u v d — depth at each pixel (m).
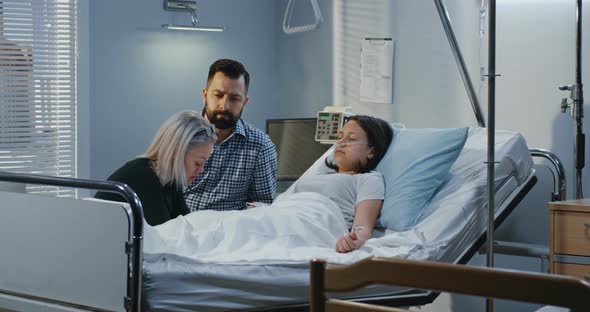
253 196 3.09
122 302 1.94
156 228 2.26
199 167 2.38
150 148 2.34
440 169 2.58
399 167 2.64
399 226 2.51
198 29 4.03
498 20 3.10
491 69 2.28
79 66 3.86
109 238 1.97
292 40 4.25
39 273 2.13
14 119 3.77
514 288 0.97
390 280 1.06
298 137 3.76
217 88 2.95
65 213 2.05
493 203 2.32
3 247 2.21
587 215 2.30
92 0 3.89
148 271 1.98
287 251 2.21
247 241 2.28
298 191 2.75
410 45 3.50
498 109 3.11
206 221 2.38
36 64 3.79
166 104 4.10
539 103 2.96
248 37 4.32
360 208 2.56
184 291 1.98
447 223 2.40
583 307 0.92
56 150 3.85
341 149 2.77
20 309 2.17
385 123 2.81
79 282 2.04
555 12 2.88
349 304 1.12
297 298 2.08
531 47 2.98
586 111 2.77
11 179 2.15
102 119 3.93
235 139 3.00
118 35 3.95
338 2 3.91
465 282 1.00
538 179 2.96
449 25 2.97
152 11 4.04
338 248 2.28
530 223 3.00
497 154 2.59
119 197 2.31
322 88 4.04
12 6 3.74
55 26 3.83
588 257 2.30
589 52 2.76
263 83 4.38
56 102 3.84
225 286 2.02
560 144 2.89
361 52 3.75
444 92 3.34
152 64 4.05
